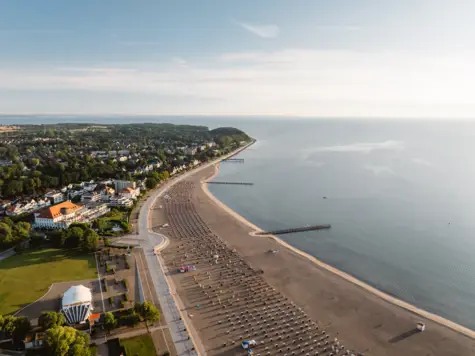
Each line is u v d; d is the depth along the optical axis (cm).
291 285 17938
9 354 12275
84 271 18525
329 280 18575
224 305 15850
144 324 14175
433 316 15600
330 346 13362
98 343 12912
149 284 17375
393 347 13438
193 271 19112
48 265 19012
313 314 15438
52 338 12006
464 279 19012
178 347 12888
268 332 14075
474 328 14938
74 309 14338
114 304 15575
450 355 13062
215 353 12750
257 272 19250
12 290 16362
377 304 16362
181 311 15275
